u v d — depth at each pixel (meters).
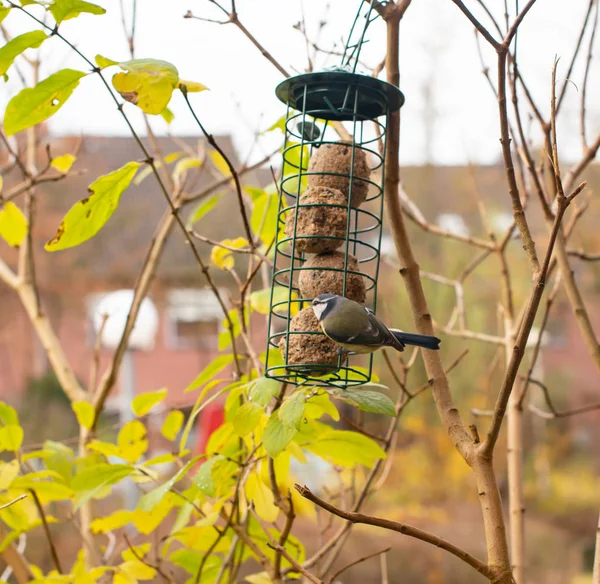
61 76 3.64
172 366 24.31
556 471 24.09
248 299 5.07
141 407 4.96
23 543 5.28
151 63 3.54
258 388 3.66
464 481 20.75
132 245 23.30
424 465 20.98
